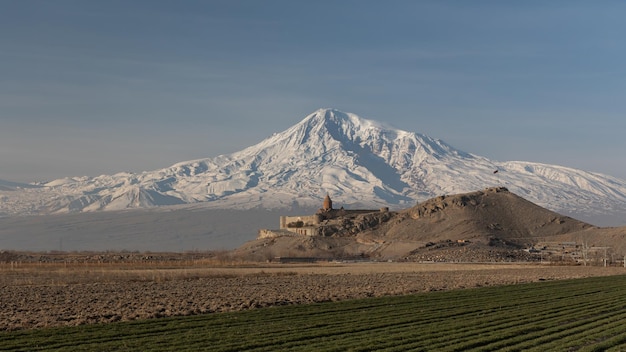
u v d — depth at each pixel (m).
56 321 57.53
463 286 94.50
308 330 51.75
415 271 138.50
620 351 43.00
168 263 182.75
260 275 121.50
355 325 54.44
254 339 47.47
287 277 117.19
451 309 65.88
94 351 43.25
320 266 169.50
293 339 47.66
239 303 70.88
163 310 65.62
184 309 65.81
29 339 47.53
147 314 61.50
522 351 43.66
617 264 175.88
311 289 89.50
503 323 56.34
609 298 77.38
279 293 83.12
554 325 55.69
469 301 73.25
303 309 65.00
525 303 71.88
